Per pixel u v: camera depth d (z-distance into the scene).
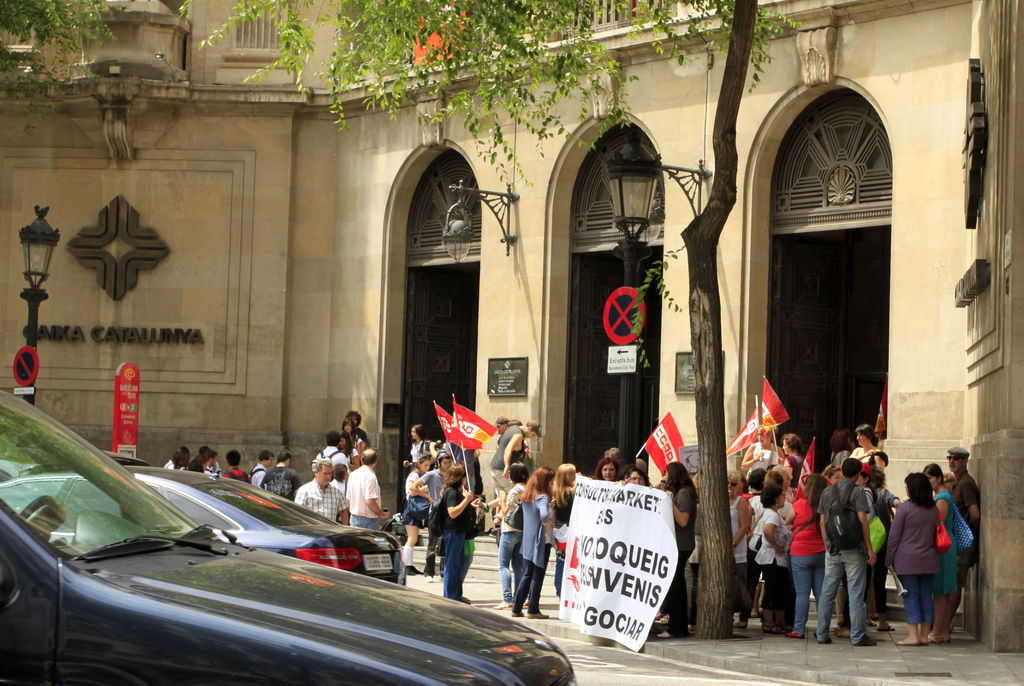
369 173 25.03
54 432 4.42
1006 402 12.82
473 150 23.20
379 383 24.58
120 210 25.70
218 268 25.61
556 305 22.05
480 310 22.98
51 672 3.30
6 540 3.43
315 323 25.56
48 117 25.88
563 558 15.87
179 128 25.77
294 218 25.62
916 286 17.30
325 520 10.92
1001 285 13.27
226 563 4.00
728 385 19.27
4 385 25.61
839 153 18.77
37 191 25.88
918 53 17.42
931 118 17.25
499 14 16.17
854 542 12.82
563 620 14.49
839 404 20.12
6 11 22.59
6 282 25.77
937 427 16.92
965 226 16.27
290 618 3.51
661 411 20.09
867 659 12.02
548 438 21.86
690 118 19.98
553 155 21.95
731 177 13.21
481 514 18.42
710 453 13.54
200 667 3.31
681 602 13.56
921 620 13.00
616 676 10.68
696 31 16.22
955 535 13.21
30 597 3.36
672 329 20.05
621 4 17.53
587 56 19.88
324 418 25.42
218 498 10.12
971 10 16.92
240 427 25.30
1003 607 12.48
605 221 21.75
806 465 15.46
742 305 19.23
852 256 20.55
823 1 18.20
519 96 17.12
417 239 24.83
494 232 22.81
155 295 25.67
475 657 3.54
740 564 14.51
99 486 4.23
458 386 25.58
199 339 25.48
